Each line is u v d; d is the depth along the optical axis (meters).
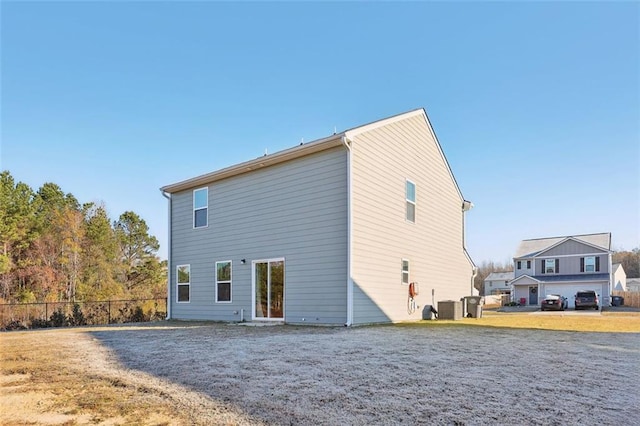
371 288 11.34
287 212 12.23
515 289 38.62
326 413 3.38
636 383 4.37
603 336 8.47
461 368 5.06
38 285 29.95
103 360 5.99
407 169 13.65
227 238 13.97
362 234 11.12
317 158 11.61
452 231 16.84
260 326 10.98
